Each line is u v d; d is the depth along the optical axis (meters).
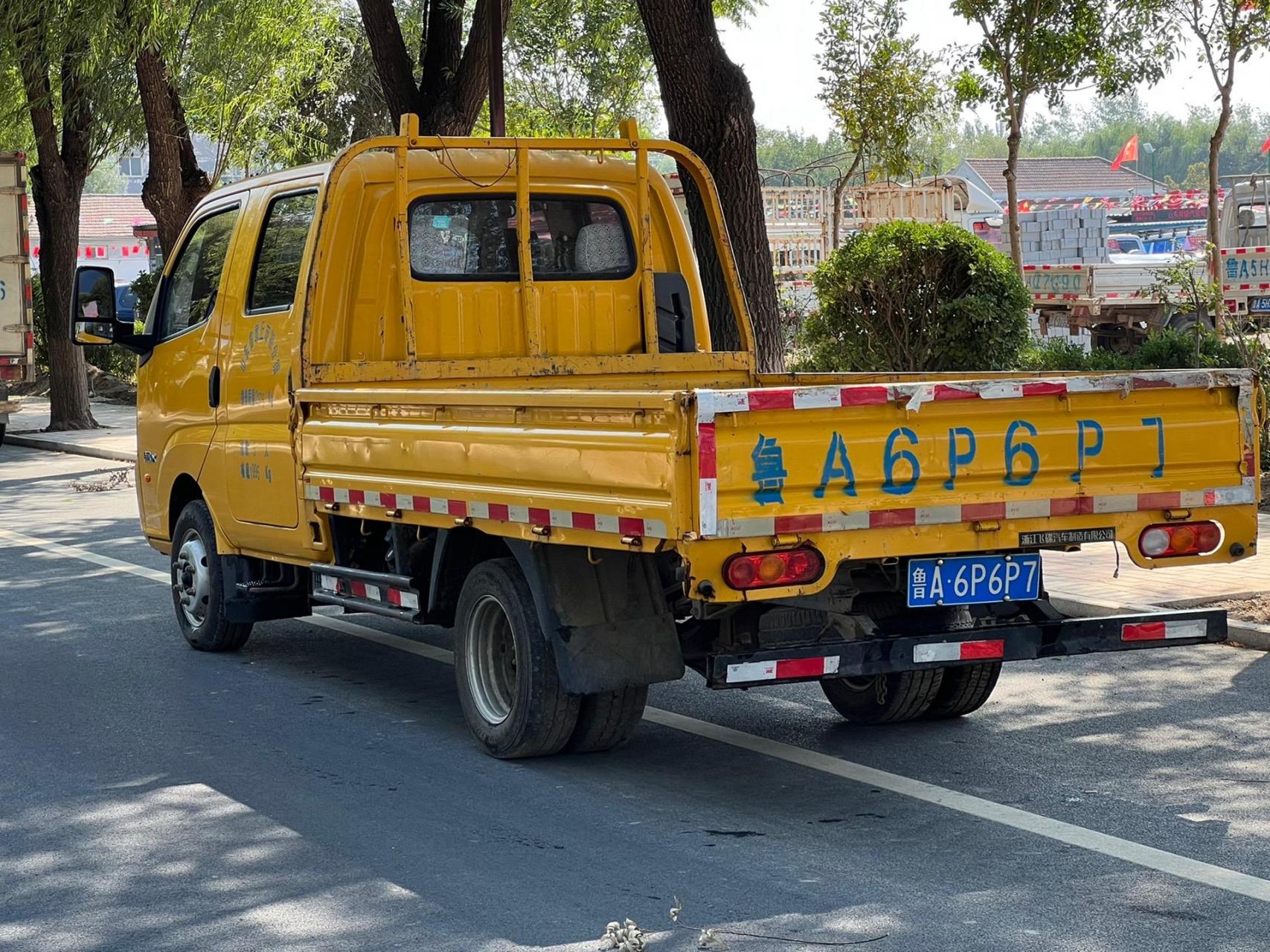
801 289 32.44
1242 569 10.34
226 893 5.30
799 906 5.05
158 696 8.27
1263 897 5.07
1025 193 90.12
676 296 8.87
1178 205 60.12
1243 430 6.28
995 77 21.69
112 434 24.69
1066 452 5.99
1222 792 6.21
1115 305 26.72
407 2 29.11
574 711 6.64
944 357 19.31
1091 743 6.98
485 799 6.32
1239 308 25.52
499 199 8.46
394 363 8.09
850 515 5.62
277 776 6.71
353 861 5.60
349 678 8.70
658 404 5.51
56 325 25.30
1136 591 9.65
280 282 8.40
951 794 6.25
